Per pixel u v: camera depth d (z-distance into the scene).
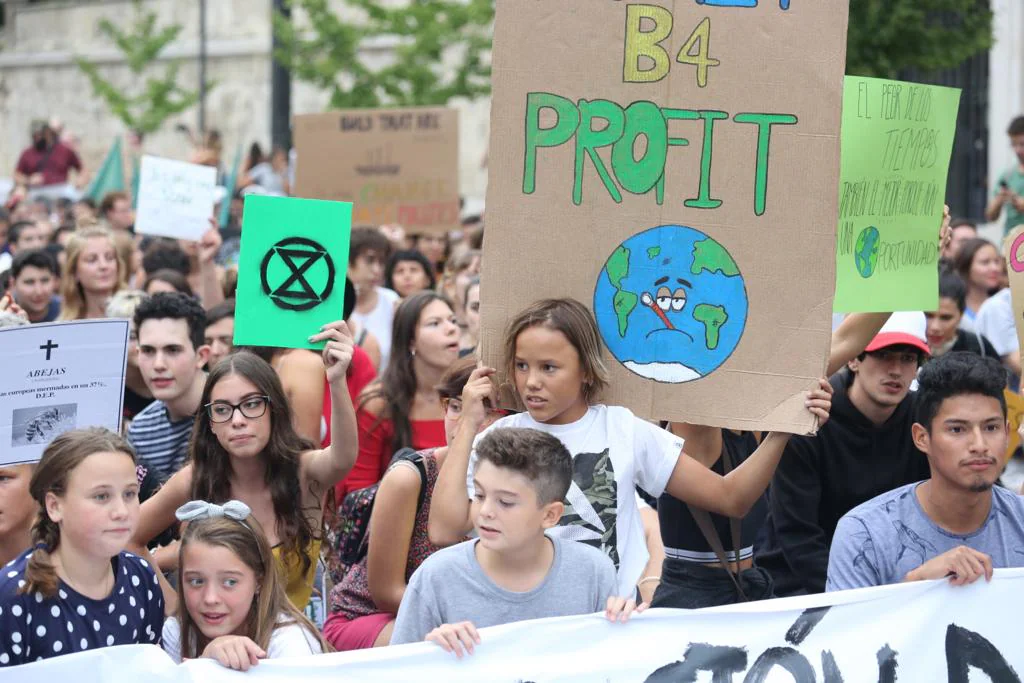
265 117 31.34
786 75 4.97
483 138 26.67
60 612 4.44
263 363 5.60
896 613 4.68
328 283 5.39
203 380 6.79
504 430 4.56
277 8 21.75
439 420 7.16
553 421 5.02
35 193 23.83
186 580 4.63
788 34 4.96
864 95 5.63
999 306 9.69
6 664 4.36
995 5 19.34
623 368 5.06
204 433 5.58
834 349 5.81
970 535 5.02
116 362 5.45
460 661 4.33
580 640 4.44
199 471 5.57
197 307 6.75
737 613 4.57
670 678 4.48
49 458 4.45
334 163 12.84
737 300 5.03
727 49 4.98
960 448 4.83
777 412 5.02
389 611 5.45
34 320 9.41
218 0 32.47
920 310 5.74
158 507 5.66
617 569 4.91
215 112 32.16
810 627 4.61
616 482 4.94
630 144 5.02
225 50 31.95
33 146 24.23
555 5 4.99
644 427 5.04
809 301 5.00
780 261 5.00
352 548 5.84
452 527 4.95
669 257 5.04
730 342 5.04
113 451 4.48
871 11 14.66
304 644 4.68
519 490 4.42
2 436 5.23
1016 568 4.76
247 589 4.62
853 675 4.61
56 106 36.28
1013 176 13.53
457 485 4.96
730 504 5.06
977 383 4.83
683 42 4.99
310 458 5.68
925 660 4.68
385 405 7.11
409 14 21.77
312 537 5.67
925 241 5.78
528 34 5.00
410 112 12.77
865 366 6.05
